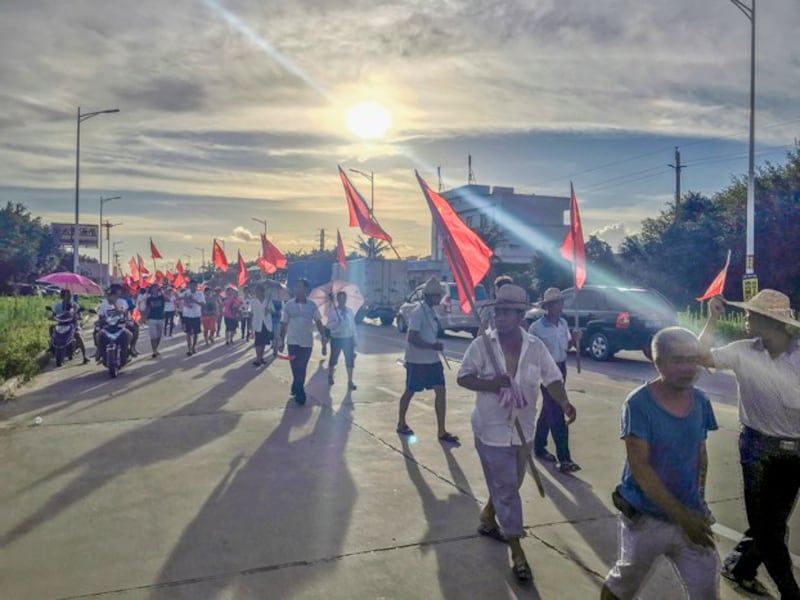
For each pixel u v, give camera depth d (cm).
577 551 479
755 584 423
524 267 5144
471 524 525
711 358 393
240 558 462
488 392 448
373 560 461
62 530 510
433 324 786
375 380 1242
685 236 2825
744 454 389
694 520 304
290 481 629
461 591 419
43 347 1608
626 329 1584
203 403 1003
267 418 900
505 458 449
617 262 3294
